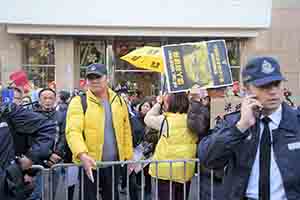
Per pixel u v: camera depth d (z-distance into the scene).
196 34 16.58
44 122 3.84
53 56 16.67
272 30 17.30
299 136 2.67
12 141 3.62
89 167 4.40
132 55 8.25
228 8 16.50
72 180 4.87
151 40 17.06
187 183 5.14
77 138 4.57
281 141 2.66
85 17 16.09
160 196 5.07
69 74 16.64
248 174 2.69
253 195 2.67
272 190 2.64
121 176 5.29
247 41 17.14
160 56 8.05
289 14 17.34
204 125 4.96
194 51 5.70
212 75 5.68
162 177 4.98
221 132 2.67
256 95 2.61
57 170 4.86
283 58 17.39
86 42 16.95
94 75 4.77
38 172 4.42
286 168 2.62
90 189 4.81
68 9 16.03
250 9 16.56
